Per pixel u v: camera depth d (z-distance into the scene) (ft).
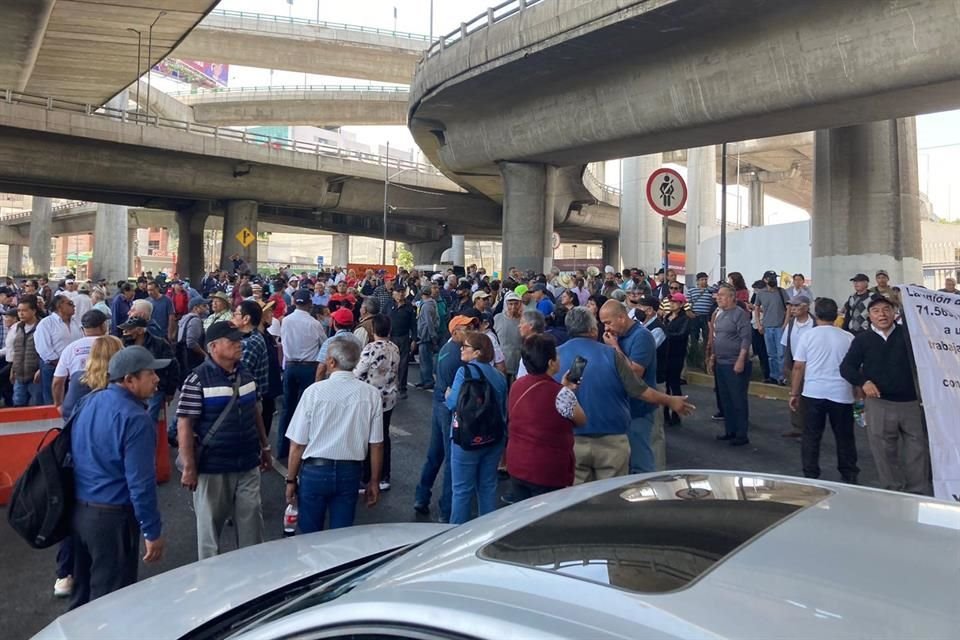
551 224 85.40
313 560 9.29
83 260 346.33
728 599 4.68
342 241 268.62
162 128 118.83
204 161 131.34
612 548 5.71
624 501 7.07
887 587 4.81
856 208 60.80
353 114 214.07
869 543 5.55
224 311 30.04
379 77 196.54
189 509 20.92
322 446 14.80
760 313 42.39
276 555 9.59
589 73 65.82
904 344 19.21
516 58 62.49
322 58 186.39
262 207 161.07
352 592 5.85
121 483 12.24
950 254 138.51
